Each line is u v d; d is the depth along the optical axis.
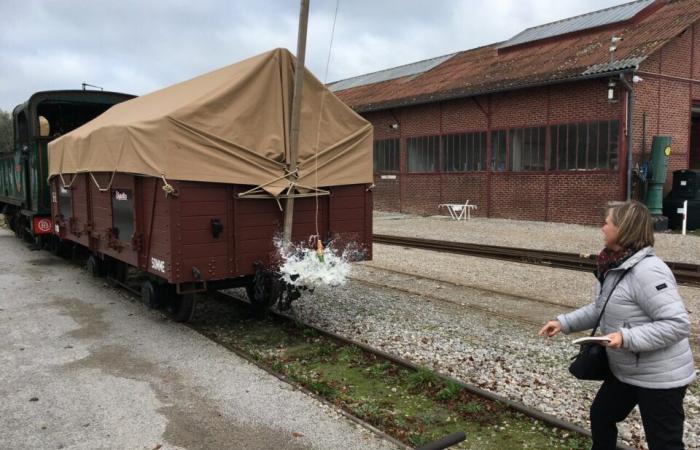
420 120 24.69
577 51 20.42
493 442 3.88
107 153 7.03
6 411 4.34
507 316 7.04
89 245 8.26
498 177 21.38
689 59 19.00
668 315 2.57
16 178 13.24
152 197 5.95
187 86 6.90
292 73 6.29
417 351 5.75
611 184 17.69
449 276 9.88
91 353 5.70
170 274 5.65
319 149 6.55
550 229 17.50
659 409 2.69
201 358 5.57
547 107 19.38
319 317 7.07
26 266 10.70
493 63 24.64
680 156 19.19
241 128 5.95
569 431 3.96
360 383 4.99
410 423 4.18
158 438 3.92
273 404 4.47
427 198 24.67
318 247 6.14
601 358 2.90
